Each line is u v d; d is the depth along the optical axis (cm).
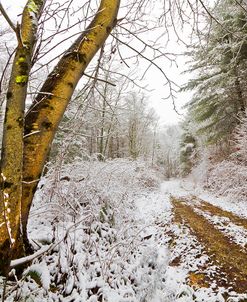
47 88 236
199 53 657
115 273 343
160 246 565
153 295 321
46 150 232
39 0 204
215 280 433
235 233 689
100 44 261
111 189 590
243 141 1338
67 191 471
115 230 462
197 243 612
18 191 182
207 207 1137
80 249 340
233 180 1433
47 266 292
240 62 1321
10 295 232
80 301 270
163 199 1384
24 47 185
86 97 351
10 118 181
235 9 1038
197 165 2550
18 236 234
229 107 1641
